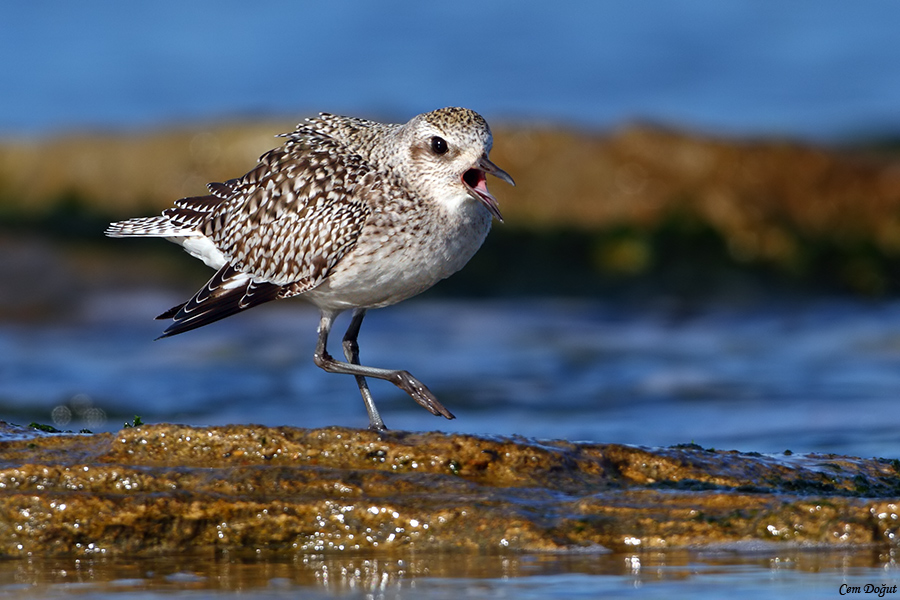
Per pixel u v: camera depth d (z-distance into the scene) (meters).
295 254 10.43
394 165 10.27
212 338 18.89
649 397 14.96
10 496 8.55
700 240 22.94
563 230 23.14
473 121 10.14
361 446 9.12
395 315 20.25
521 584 7.50
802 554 8.09
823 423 13.19
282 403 15.16
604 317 20.22
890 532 8.30
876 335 18.33
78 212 24.55
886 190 23.38
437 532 8.41
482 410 14.52
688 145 23.62
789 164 23.56
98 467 8.77
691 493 8.71
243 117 25.61
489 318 20.08
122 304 20.98
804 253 22.66
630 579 7.57
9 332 19.56
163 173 24.80
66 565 8.20
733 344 18.09
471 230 10.38
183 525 8.55
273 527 8.52
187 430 9.20
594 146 23.69
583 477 9.04
